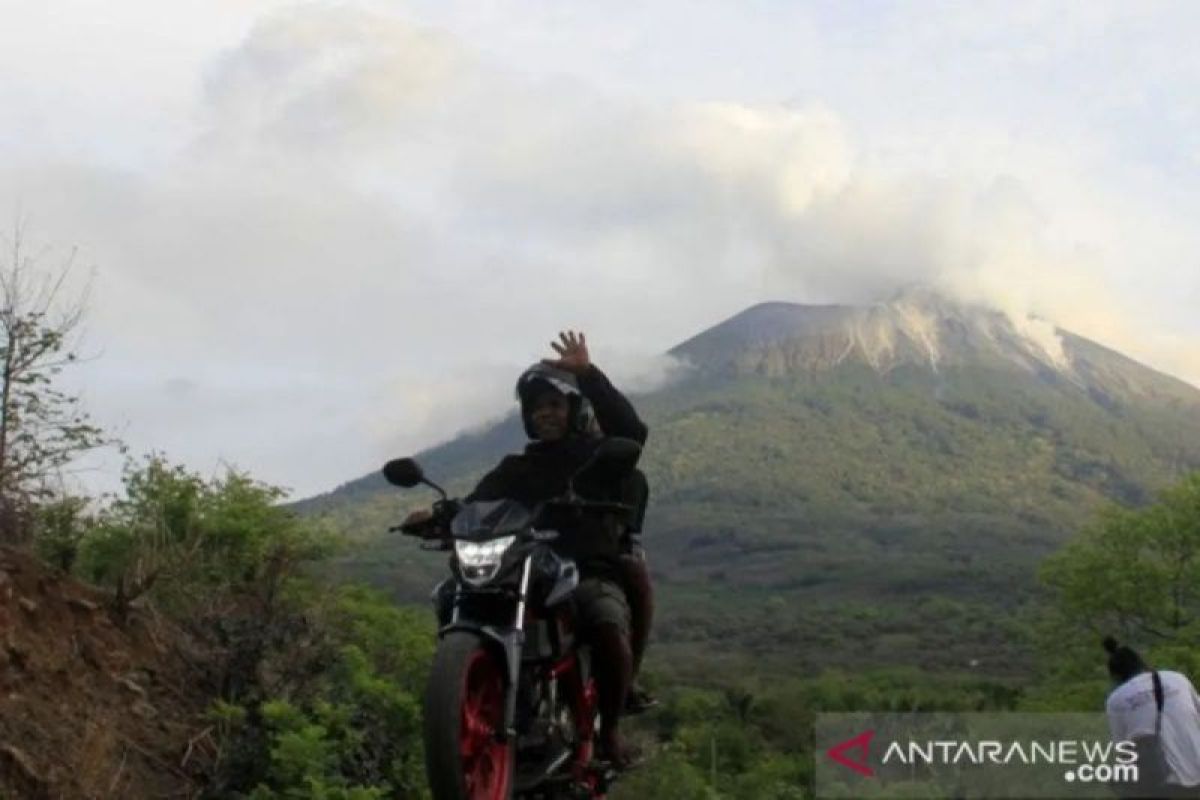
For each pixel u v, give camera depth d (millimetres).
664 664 63344
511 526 5652
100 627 7121
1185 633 32719
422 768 7316
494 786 5410
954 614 118625
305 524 10562
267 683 7387
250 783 6699
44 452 8594
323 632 7871
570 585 5688
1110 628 36938
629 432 6367
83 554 8828
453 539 5664
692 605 160625
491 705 5488
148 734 6723
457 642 5363
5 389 8430
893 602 153750
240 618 7695
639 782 10594
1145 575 35594
